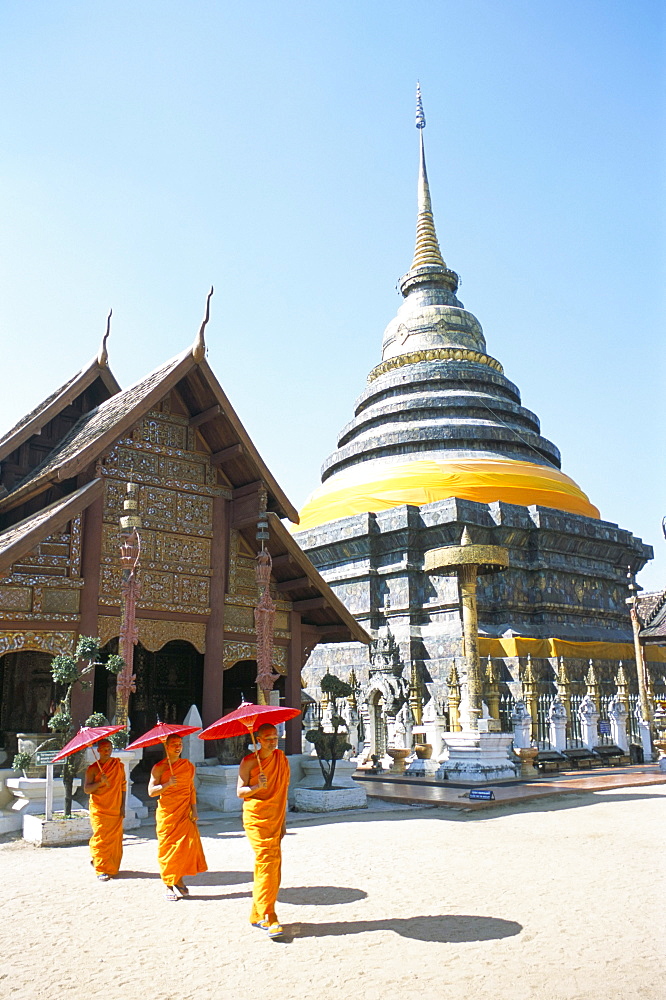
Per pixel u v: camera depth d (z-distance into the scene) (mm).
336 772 19125
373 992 6305
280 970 6836
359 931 7898
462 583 25516
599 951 7246
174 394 19453
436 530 35344
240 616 19734
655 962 6945
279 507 19875
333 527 38000
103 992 6410
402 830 14500
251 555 20484
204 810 16688
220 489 19719
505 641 31594
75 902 9188
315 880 10172
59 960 7180
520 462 40281
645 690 32062
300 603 20859
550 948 7336
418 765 25266
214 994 6332
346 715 29922
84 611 16656
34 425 20422
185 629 18641
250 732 9164
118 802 10672
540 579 35719
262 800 8172
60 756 10672
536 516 36000
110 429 16984
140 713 23922
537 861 11430
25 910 8844
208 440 19750
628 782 22297
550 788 20719
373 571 36188
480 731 23422
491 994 6238
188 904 9023
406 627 33938
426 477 38000
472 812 17156
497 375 45125
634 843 13000
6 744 19141
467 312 48688
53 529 15641
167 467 18922
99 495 16578
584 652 33219
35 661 20219
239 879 10219
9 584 15844
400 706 28375
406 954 7199
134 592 15875
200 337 18203
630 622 40344
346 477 41719
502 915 8461
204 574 19000
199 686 25391
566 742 28172
